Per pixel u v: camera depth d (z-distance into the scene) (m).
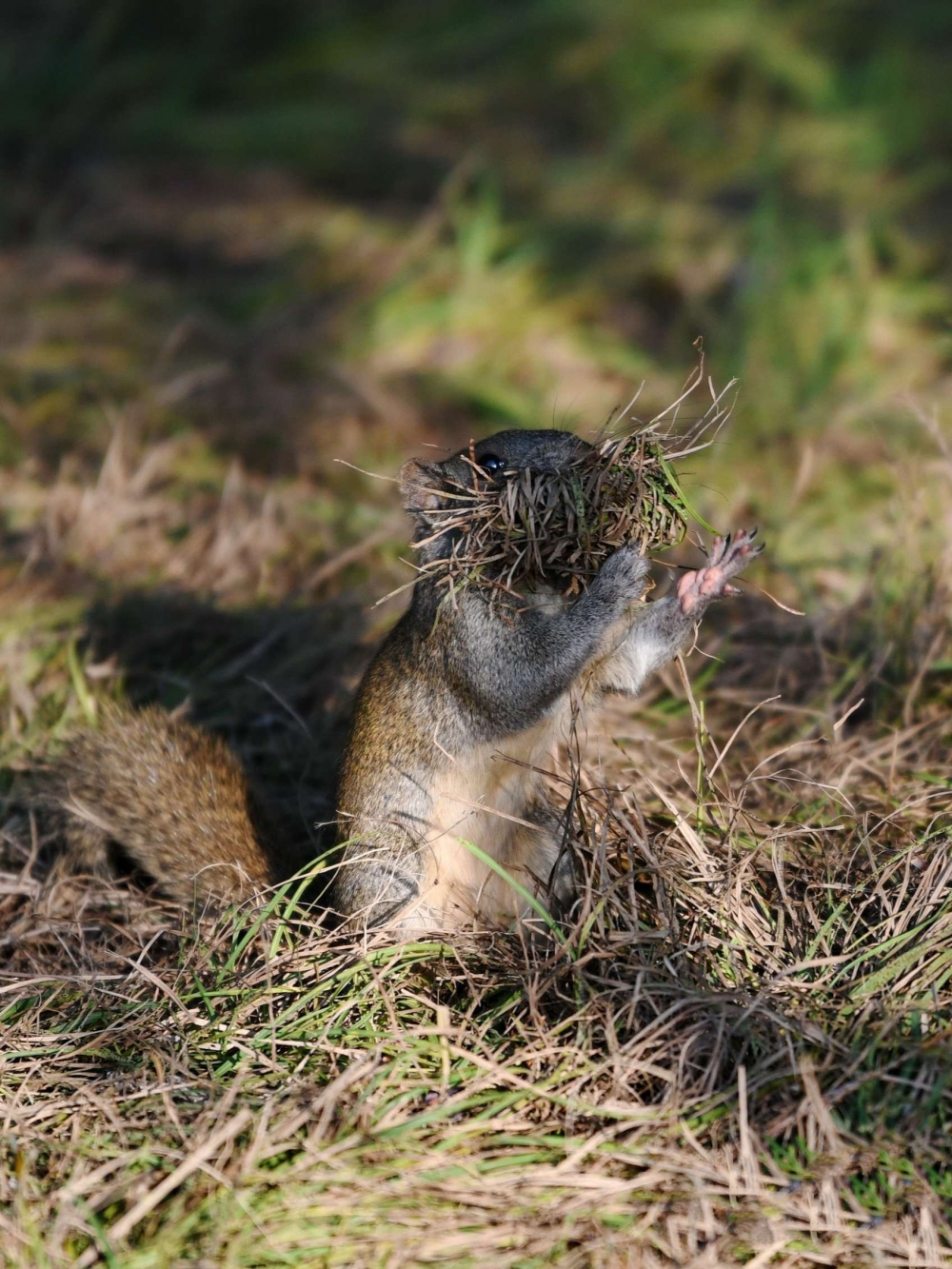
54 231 21.39
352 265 20.42
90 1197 6.59
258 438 16.31
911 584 11.57
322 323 18.92
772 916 8.28
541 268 20.16
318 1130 6.80
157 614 12.42
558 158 24.19
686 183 23.36
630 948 7.79
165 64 25.81
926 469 12.88
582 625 8.48
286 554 13.70
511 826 8.88
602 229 21.27
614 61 26.50
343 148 24.47
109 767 9.95
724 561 8.62
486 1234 6.30
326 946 8.29
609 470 8.66
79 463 15.12
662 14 26.94
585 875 8.27
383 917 8.85
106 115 24.81
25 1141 6.96
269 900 9.04
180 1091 7.21
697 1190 6.47
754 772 9.01
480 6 28.33
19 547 13.61
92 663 11.86
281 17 27.47
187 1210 6.46
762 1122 6.84
